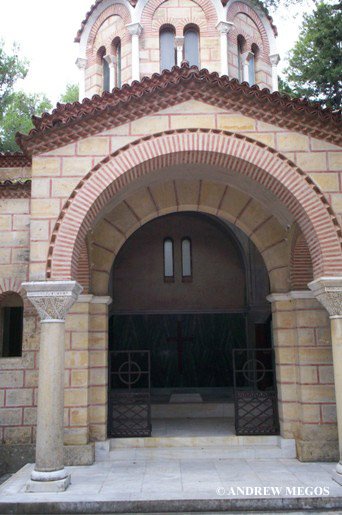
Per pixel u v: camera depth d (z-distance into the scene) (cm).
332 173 938
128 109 942
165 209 1207
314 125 948
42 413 852
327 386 1074
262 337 1625
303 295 1108
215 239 1673
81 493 823
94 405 1105
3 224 1141
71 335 1098
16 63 2191
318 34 1783
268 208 1170
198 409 1429
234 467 996
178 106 956
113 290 1625
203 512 782
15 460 1057
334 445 1041
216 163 981
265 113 950
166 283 1641
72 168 931
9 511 775
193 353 1688
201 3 1536
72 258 905
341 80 1802
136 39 1505
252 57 1630
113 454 1077
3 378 1090
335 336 905
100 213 1102
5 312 1281
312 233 936
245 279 1628
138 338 1686
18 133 925
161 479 911
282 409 1107
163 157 951
